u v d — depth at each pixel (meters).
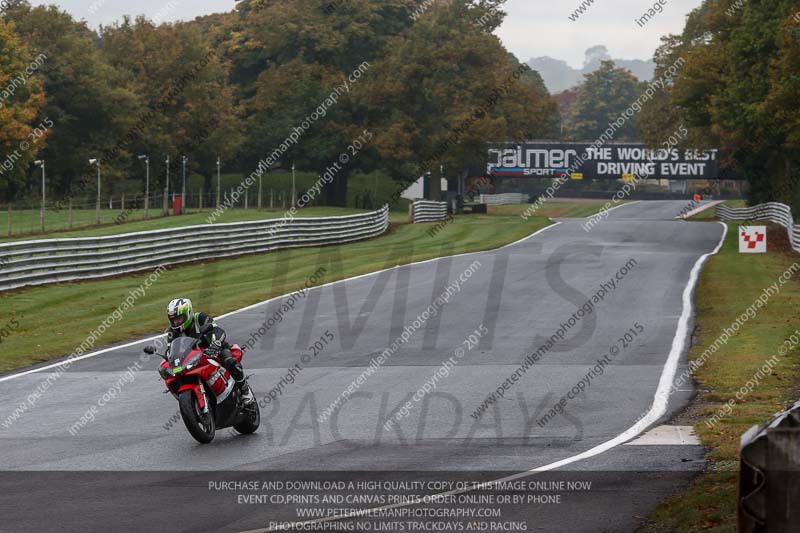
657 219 154.62
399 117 158.38
